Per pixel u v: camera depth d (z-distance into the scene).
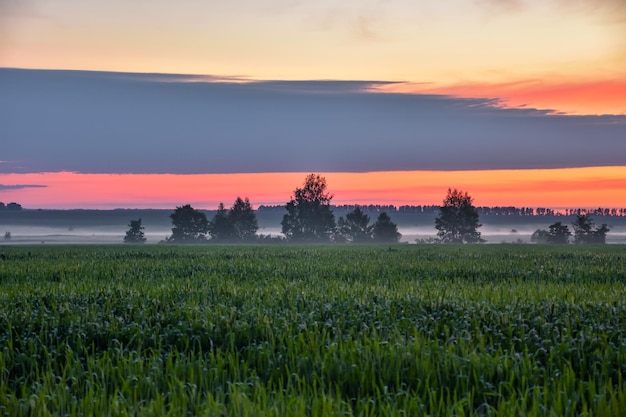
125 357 11.03
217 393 8.91
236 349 11.68
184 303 15.52
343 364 10.02
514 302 15.71
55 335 12.38
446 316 13.88
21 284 23.55
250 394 8.95
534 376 9.57
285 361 10.56
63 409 8.64
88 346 12.03
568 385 9.12
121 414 8.17
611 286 22.61
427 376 9.65
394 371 9.89
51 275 27.41
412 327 12.57
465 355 10.36
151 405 8.28
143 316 13.88
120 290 18.80
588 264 34.25
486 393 8.75
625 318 13.89
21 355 10.95
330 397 8.48
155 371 9.99
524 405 8.26
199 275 26.42
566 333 12.07
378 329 12.73
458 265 32.38
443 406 8.43
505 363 9.80
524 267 31.23
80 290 19.52
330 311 14.34
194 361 10.53
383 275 26.81
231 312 13.47
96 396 8.88
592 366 10.12
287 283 21.59
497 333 12.25
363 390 9.35
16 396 9.70
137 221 187.12
